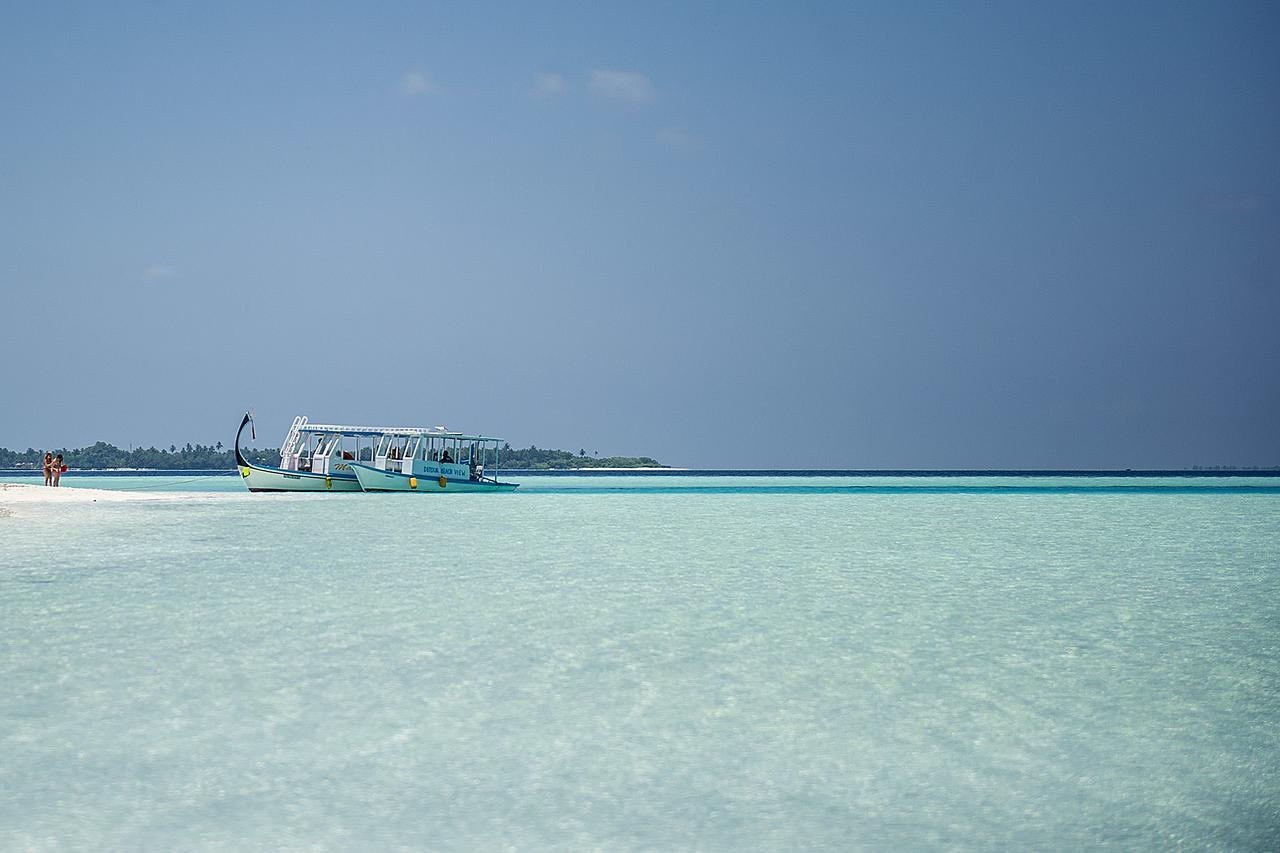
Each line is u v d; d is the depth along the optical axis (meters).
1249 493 86.31
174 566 24.81
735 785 8.91
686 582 22.47
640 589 21.23
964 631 16.33
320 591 20.58
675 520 45.94
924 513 53.12
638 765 9.41
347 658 13.90
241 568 24.50
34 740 9.99
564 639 15.40
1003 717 11.07
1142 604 19.36
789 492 89.81
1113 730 10.59
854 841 7.72
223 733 10.28
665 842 7.66
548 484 125.19
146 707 11.23
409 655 14.14
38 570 23.78
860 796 8.65
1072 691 12.22
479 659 13.92
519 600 19.50
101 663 13.47
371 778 8.99
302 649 14.50
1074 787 8.89
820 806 8.41
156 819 8.00
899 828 7.97
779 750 9.88
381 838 7.67
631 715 11.08
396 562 26.23
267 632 15.83
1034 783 8.98
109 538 32.44
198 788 8.70
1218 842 7.75
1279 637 15.82
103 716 10.87
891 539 35.03
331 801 8.43
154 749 9.74
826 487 109.19
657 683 12.54
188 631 15.86
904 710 11.32
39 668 13.14
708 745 10.02
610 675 12.95
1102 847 7.65
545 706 11.42
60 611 17.75
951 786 8.91
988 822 8.10
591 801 8.48
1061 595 20.56
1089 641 15.45
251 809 8.23
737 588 21.48
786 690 12.23
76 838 7.61
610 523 43.62
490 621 17.00
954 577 23.64
